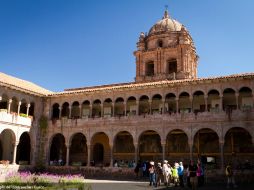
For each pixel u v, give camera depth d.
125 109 53.12
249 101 48.28
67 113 61.88
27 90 54.91
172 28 67.06
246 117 44.25
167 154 53.19
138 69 66.75
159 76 63.47
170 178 37.56
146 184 37.91
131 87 52.44
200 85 48.25
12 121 51.78
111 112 58.56
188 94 51.53
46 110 59.44
